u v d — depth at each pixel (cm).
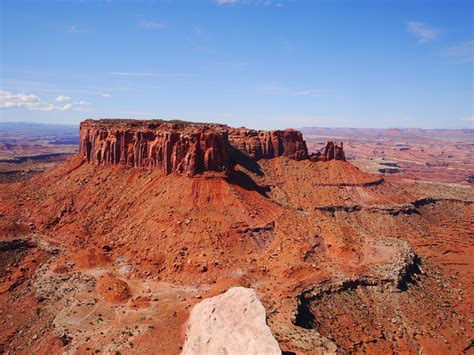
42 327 8100
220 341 5919
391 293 9531
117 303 8531
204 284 9275
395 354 8031
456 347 8519
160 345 6856
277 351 5731
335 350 6869
